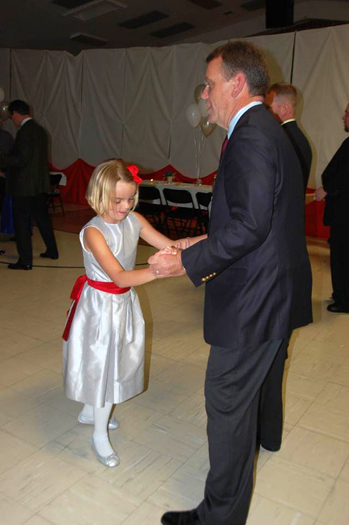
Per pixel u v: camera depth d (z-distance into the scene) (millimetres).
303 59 6516
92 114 8766
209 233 1339
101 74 8516
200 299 3910
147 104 8125
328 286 4395
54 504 1616
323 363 2818
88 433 2039
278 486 1756
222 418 1342
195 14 9609
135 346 1809
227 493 1378
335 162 3605
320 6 9180
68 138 9109
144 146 8297
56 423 2098
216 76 1338
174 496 1685
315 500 1695
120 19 9711
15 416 2133
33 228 6547
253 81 1312
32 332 3072
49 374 2531
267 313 1287
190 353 2881
